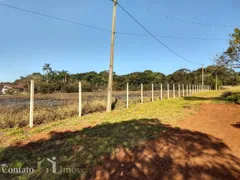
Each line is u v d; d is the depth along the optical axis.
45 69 58.91
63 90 24.70
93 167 3.83
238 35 14.23
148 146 4.97
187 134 6.13
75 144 5.06
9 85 35.84
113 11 11.77
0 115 7.80
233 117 9.24
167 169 3.79
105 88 27.55
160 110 11.40
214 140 5.59
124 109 12.17
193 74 71.50
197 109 12.02
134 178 3.44
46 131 6.59
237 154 4.60
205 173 3.65
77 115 10.00
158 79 63.69
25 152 4.68
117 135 5.83
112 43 11.71
